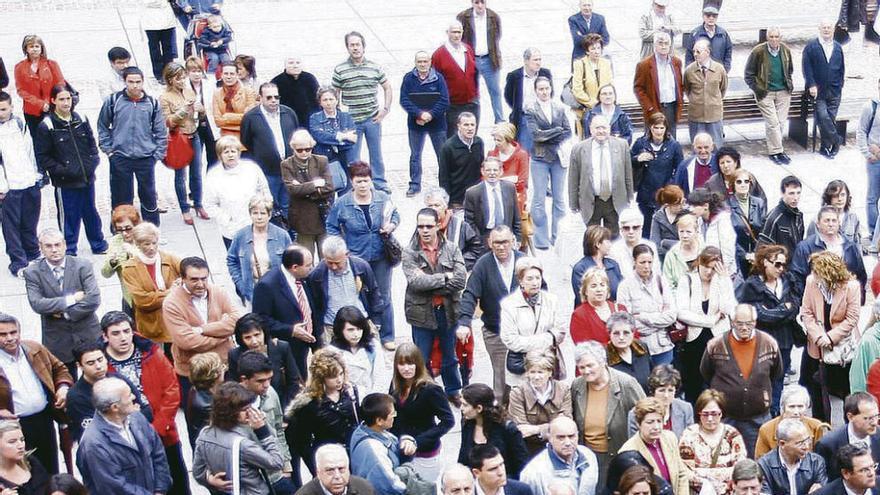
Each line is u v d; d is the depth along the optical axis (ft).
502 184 92.63
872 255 104.73
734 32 145.28
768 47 120.16
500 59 124.36
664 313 79.30
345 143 104.63
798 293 82.64
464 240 88.58
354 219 88.38
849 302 80.43
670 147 101.76
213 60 130.52
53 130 98.94
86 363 67.87
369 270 81.71
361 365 73.31
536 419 70.85
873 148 106.83
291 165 95.09
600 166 98.94
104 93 128.06
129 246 81.87
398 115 130.21
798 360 91.25
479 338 93.91
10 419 64.75
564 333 78.69
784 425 67.92
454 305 82.74
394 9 156.66
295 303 78.54
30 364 71.92
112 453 63.87
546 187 106.32
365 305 81.92
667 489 64.18
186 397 78.28
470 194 92.58
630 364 75.31
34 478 65.72
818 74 121.49
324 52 142.41
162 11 134.21
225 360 77.87
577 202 100.48
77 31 147.33
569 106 118.11
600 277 76.84
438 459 69.92
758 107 122.52
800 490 68.49
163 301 77.36
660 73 116.57
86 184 100.27
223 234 94.27
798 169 120.78
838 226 85.87
